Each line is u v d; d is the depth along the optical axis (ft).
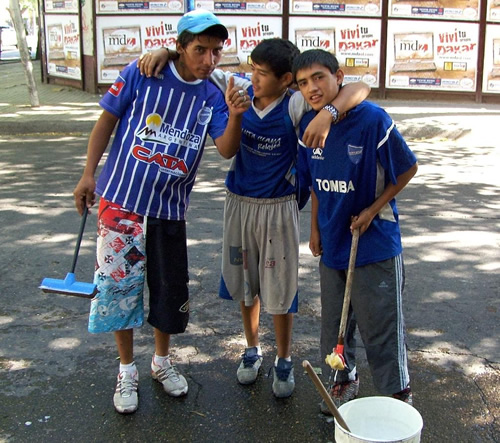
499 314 13.35
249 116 9.70
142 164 9.32
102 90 45.19
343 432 7.35
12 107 40.47
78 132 35.81
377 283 8.96
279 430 9.56
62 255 16.62
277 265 10.03
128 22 42.88
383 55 43.01
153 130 9.29
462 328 12.75
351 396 9.96
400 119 36.55
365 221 8.75
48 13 49.01
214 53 8.95
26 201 21.47
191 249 17.03
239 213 10.14
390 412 8.23
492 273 15.52
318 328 12.85
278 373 10.40
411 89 43.73
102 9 42.80
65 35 47.70
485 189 23.47
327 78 8.19
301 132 9.27
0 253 16.69
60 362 11.44
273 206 9.88
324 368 9.76
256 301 10.84
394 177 8.70
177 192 9.65
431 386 10.71
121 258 9.54
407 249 17.15
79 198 9.50
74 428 9.57
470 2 42.11
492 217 20.06
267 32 42.22
